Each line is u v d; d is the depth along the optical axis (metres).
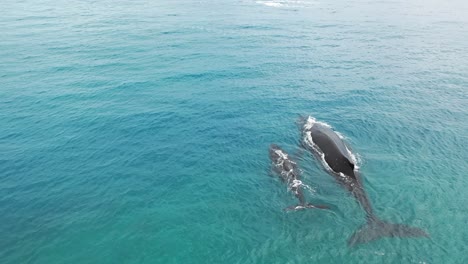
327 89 32.81
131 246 14.91
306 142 22.56
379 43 50.19
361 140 23.55
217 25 58.88
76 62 37.88
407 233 15.38
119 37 48.62
